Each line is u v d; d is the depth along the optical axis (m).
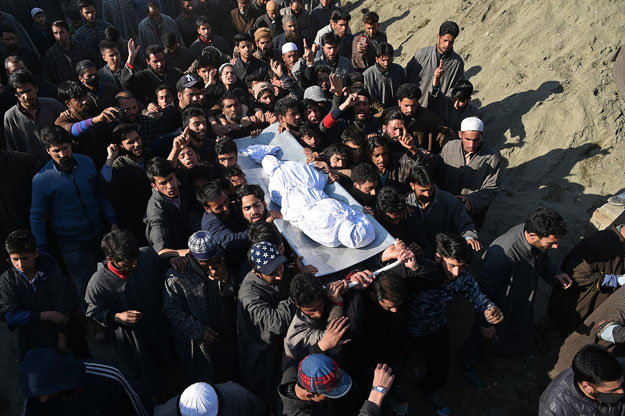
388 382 3.25
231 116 6.30
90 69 6.67
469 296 4.12
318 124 6.28
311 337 3.48
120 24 10.12
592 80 7.30
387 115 6.05
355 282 3.73
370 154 5.26
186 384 4.83
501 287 4.41
